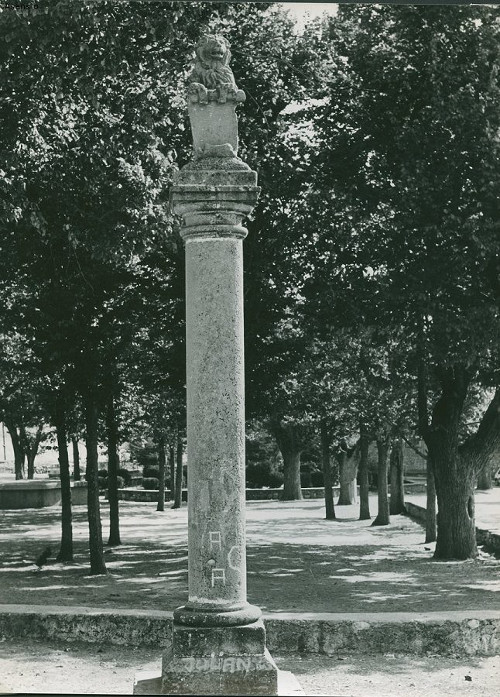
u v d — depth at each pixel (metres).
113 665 10.38
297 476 54.88
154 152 17.36
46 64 15.29
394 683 9.81
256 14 21.50
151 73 17.17
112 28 15.41
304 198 22.38
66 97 16.73
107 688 9.37
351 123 22.20
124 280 21.97
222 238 7.81
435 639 11.09
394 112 21.83
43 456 98.62
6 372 25.06
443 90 20.66
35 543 29.22
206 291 7.77
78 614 11.35
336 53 22.62
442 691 9.54
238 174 7.82
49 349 21.86
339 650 11.06
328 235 22.53
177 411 29.47
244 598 7.80
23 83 15.60
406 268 20.67
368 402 31.31
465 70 20.56
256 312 22.67
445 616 11.29
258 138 21.44
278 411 24.75
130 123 17.22
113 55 15.73
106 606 15.49
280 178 21.59
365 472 38.50
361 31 22.59
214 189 7.75
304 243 22.78
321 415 35.03
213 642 7.54
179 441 46.56
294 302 23.09
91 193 17.22
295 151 22.52
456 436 24.45
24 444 57.53
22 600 16.44
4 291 23.00
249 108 21.81
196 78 8.15
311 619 11.10
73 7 14.21
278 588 18.55
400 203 20.20
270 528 34.78
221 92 8.06
